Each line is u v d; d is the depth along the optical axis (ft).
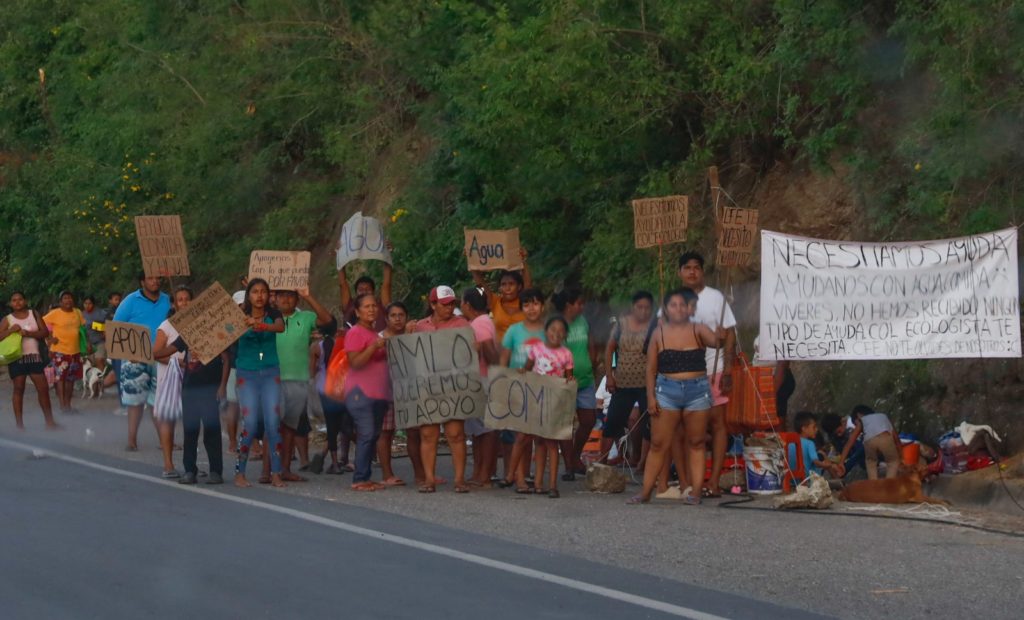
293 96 149.48
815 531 60.64
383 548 55.21
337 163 147.84
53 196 187.32
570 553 55.67
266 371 75.25
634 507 67.92
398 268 129.49
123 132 166.61
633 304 77.20
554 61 95.14
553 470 71.67
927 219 84.48
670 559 54.39
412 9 133.18
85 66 195.00
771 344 70.69
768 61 91.50
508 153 110.01
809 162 95.91
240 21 161.17
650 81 95.91
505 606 45.21
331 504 67.97
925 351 69.51
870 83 89.71
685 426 68.74
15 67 214.90
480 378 73.10
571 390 71.20
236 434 91.71
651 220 75.72
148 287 89.97
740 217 72.54
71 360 119.85
